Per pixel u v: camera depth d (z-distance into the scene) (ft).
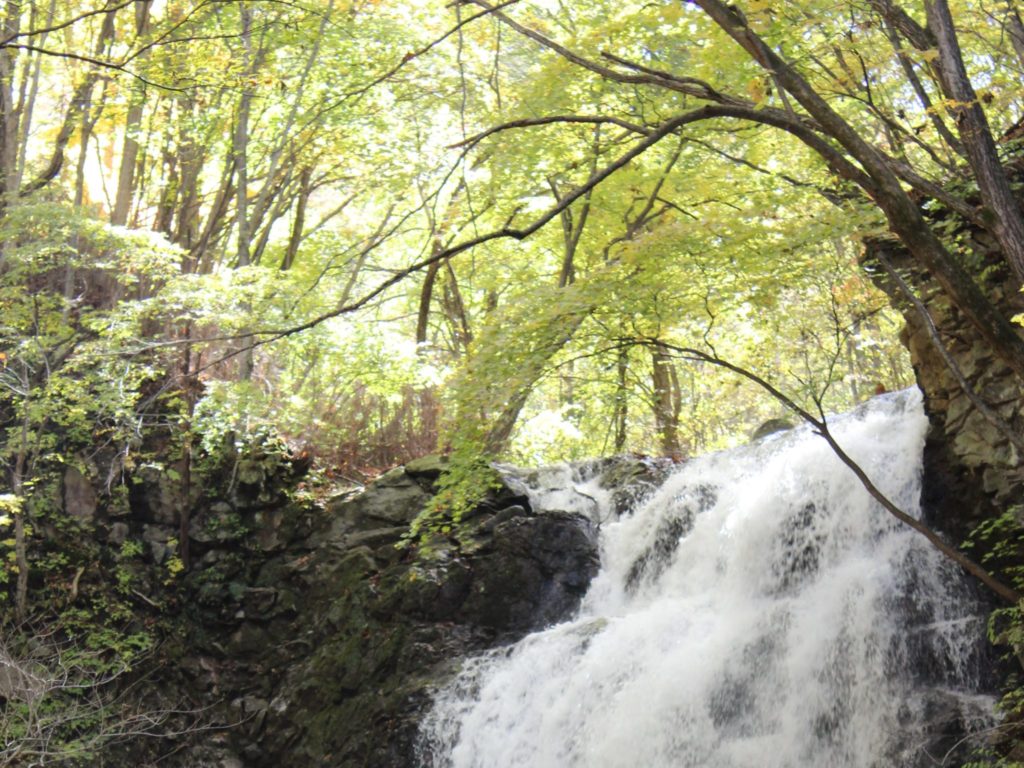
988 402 39.04
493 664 48.34
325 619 54.44
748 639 42.57
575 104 45.14
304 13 56.75
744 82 35.70
